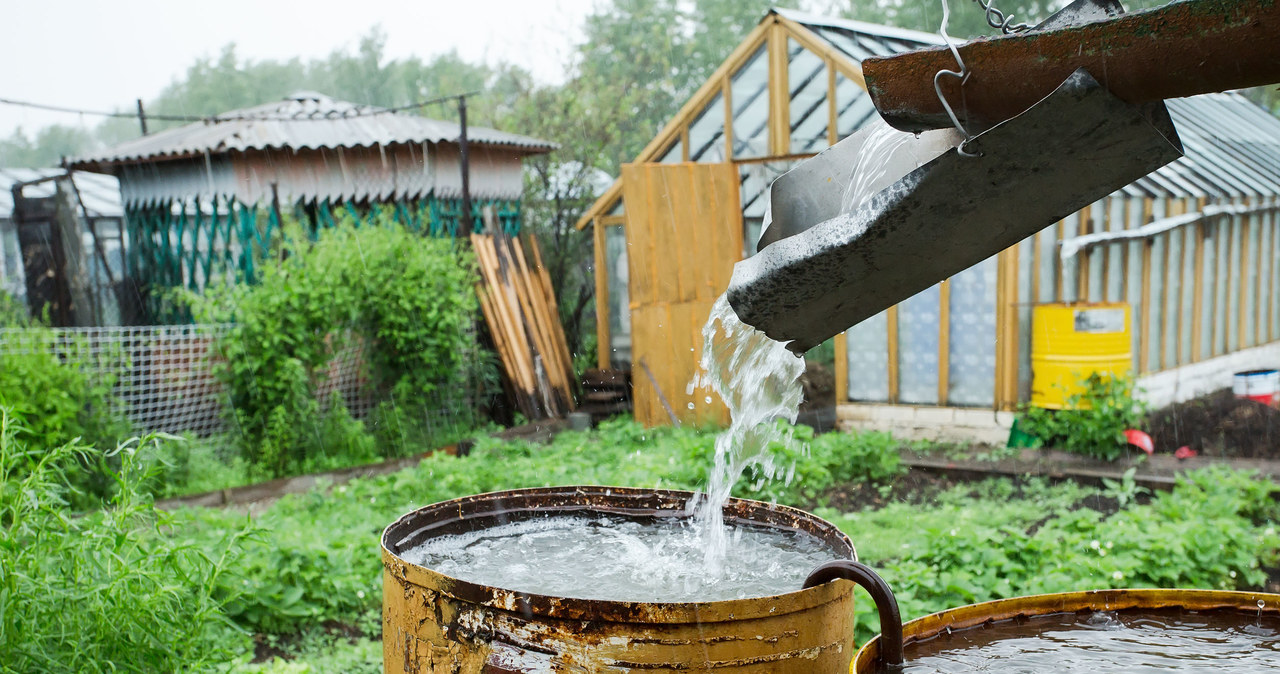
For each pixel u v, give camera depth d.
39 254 14.91
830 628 2.57
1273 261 13.23
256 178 12.45
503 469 8.49
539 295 13.30
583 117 19.86
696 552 3.37
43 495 3.98
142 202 14.49
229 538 4.47
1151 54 1.63
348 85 34.88
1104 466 8.61
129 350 9.01
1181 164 11.02
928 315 10.18
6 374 7.71
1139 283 10.49
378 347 10.74
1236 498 7.11
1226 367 12.28
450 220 13.95
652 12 22.91
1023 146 1.75
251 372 9.35
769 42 10.75
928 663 2.38
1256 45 1.55
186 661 3.94
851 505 8.06
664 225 11.24
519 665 2.41
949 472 8.88
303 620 5.36
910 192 1.86
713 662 2.35
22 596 3.59
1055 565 5.46
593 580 3.06
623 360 12.61
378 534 6.78
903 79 1.90
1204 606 2.68
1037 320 9.40
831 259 2.01
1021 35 1.76
